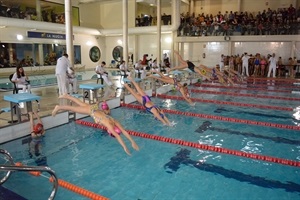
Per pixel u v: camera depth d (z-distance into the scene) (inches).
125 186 150.6
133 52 898.7
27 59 670.5
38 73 668.1
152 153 196.9
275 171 170.4
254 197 140.9
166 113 311.0
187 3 841.5
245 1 788.0
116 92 382.3
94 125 253.4
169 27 740.7
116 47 918.4
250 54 695.7
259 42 707.4
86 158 187.0
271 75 645.9
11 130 214.8
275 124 262.5
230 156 192.7
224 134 237.3
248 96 412.8
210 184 153.8
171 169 171.6
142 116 293.0
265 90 462.6
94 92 319.9
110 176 161.9
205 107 338.0
